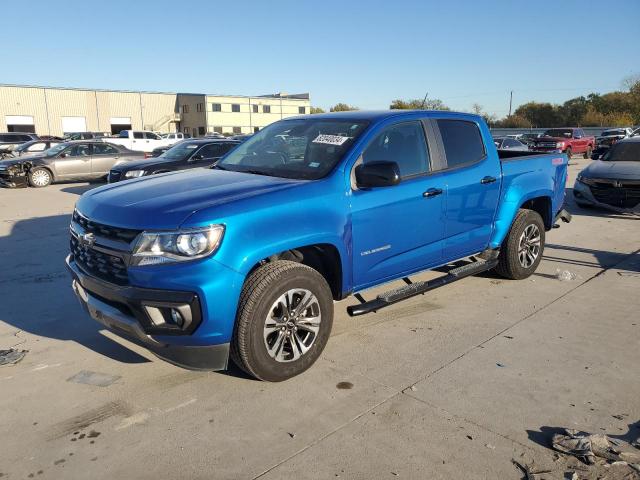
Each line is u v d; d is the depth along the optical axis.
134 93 65.06
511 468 2.81
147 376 3.85
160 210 3.35
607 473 2.75
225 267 3.28
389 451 2.96
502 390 3.61
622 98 73.44
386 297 4.35
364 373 3.86
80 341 4.46
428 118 4.86
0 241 8.43
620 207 10.13
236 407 3.42
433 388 3.64
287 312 3.64
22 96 57.44
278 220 3.54
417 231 4.57
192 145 13.56
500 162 5.51
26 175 16.72
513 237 5.75
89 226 3.64
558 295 5.57
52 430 3.19
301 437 3.09
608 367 3.95
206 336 3.30
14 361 4.05
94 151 17.94
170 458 2.92
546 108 79.00
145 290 3.25
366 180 3.98
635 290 5.73
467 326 4.73
